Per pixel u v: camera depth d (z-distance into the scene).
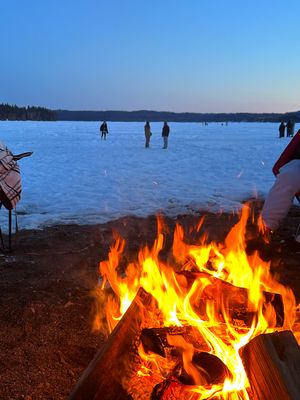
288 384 1.78
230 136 43.66
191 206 7.62
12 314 3.37
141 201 8.02
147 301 2.57
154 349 2.23
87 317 3.33
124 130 61.16
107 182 10.78
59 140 32.09
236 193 9.17
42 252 5.00
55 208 7.50
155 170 13.59
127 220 6.63
